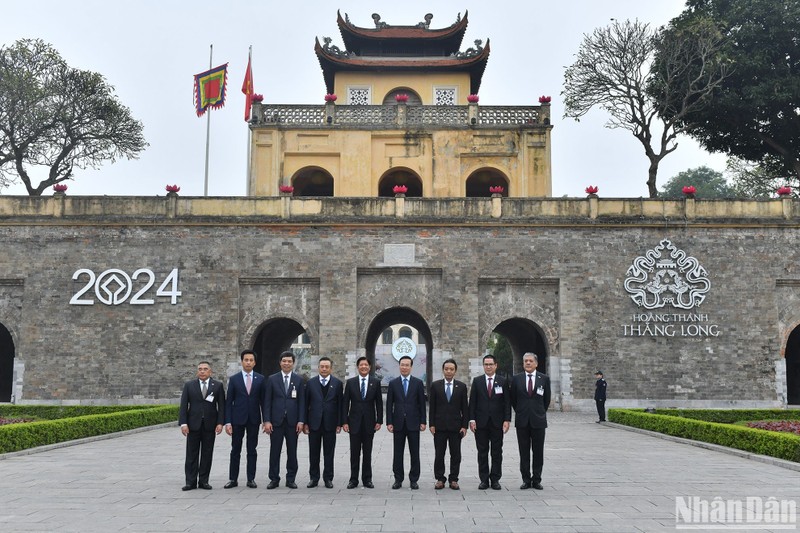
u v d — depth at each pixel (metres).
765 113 39.28
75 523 9.81
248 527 9.56
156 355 32.03
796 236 32.81
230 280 32.53
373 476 14.51
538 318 32.62
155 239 32.78
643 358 32.06
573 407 31.78
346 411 13.26
